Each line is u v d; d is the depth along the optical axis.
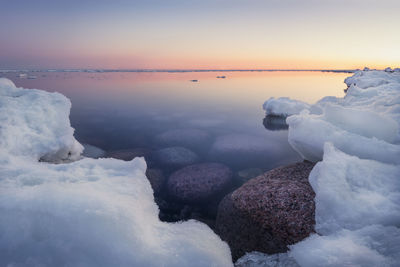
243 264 2.42
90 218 1.73
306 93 19.83
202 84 28.22
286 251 2.34
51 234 1.62
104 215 1.77
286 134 8.88
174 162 5.98
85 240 1.62
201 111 13.07
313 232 2.28
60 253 1.54
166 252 1.79
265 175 3.58
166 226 2.22
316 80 35.03
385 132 3.32
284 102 11.62
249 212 2.85
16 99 4.35
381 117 3.46
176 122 10.58
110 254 1.59
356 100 5.77
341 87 24.19
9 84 4.71
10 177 2.44
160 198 4.38
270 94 19.61
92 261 1.54
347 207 2.19
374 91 6.52
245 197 3.05
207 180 4.80
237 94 19.73
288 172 3.48
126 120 10.85
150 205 2.43
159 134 8.62
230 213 3.14
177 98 17.48
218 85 27.09
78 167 2.93
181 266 1.70
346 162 2.66
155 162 5.96
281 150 7.05
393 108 3.98
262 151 6.95
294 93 19.91
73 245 1.58
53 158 4.20
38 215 1.71
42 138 4.00
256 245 2.62
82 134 8.56
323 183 2.49
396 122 3.41
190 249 1.90
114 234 1.69
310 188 2.81
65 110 4.74
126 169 3.01
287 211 2.57
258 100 16.72
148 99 16.88
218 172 5.10
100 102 15.41
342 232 2.06
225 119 11.30
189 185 4.66
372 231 1.92
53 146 4.05
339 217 2.17
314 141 3.49
